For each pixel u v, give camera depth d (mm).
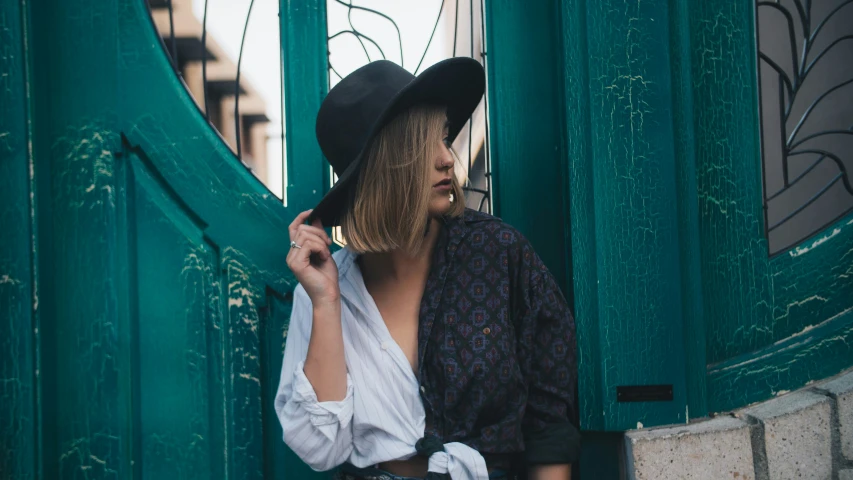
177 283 1527
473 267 1169
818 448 1487
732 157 1583
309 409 1108
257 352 1548
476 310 1141
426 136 1127
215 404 1531
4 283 1418
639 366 1462
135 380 1508
